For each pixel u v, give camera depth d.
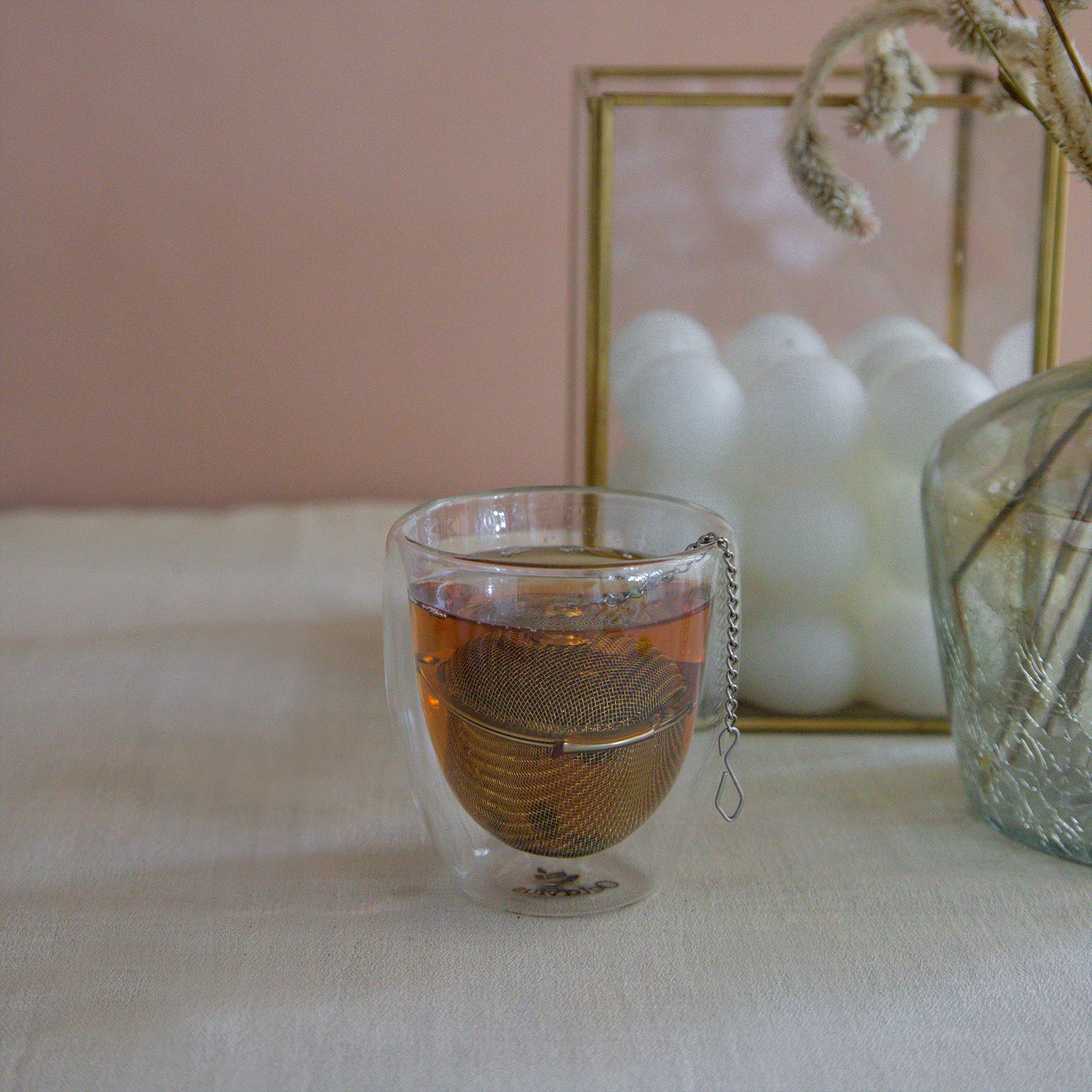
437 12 0.77
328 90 0.78
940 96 0.51
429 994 0.42
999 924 0.44
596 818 0.43
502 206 0.80
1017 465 0.45
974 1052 0.40
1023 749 0.46
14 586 0.66
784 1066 0.40
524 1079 0.40
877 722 0.53
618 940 0.43
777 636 0.52
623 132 0.52
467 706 0.42
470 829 0.45
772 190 0.53
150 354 0.81
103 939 0.43
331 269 0.80
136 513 0.77
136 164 0.78
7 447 0.82
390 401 0.83
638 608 0.42
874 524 0.52
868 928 0.44
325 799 0.49
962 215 0.54
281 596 0.65
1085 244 0.57
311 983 0.42
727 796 0.50
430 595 0.43
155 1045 0.40
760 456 0.52
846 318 0.55
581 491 0.46
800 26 0.76
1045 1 0.43
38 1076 0.40
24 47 0.76
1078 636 0.45
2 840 0.47
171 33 0.76
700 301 0.54
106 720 0.54
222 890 0.45
